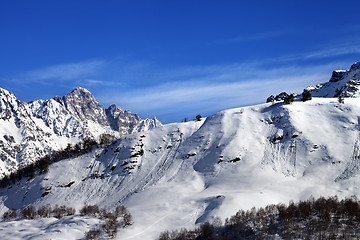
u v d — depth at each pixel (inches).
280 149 7534.5
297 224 4451.3
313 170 6584.6
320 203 4803.2
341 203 4758.9
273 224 4525.1
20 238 5142.7
